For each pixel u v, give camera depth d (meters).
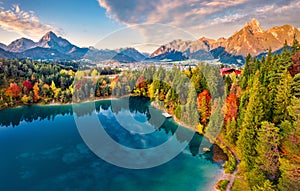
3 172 29.83
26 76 86.25
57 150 36.16
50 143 39.66
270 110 25.69
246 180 24.11
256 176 21.02
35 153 35.50
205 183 24.94
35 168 30.47
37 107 71.94
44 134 45.34
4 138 43.81
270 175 20.05
